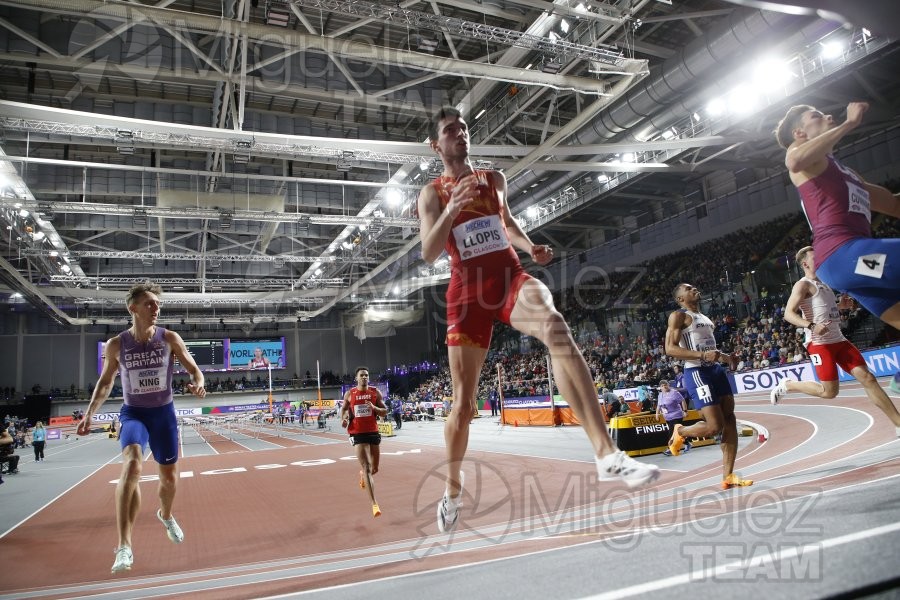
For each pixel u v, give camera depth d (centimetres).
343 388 4931
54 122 1708
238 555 552
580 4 1523
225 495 1031
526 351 3884
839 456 603
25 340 4850
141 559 567
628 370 2761
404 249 3186
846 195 317
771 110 2033
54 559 597
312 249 3600
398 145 1916
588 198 2988
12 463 1769
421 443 1945
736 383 2141
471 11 1822
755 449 903
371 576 327
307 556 510
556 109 2261
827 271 320
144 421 432
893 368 1620
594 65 1619
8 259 3506
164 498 445
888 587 152
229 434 3519
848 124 287
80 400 4838
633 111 2125
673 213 3522
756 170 2991
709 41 1803
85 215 2959
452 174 273
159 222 2891
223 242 3694
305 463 1530
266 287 4478
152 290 443
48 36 1644
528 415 2295
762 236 2808
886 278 293
